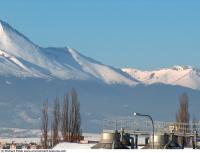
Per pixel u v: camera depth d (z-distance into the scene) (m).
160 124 191.25
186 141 198.00
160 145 182.25
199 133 190.12
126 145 188.75
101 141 186.50
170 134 185.50
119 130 191.62
